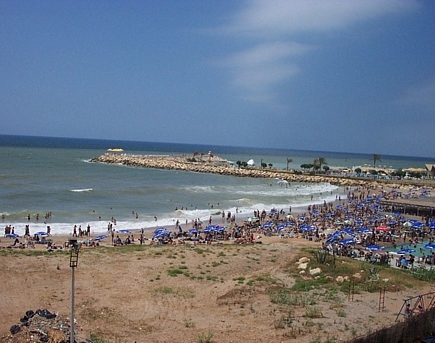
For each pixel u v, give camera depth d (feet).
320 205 245.86
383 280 90.02
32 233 145.59
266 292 83.66
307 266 100.01
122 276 90.89
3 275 85.56
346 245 138.72
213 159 555.69
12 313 67.97
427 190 314.96
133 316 70.49
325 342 58.70
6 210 178.50
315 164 473.67
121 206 207.10
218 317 70.85
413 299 78.33
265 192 297.12
